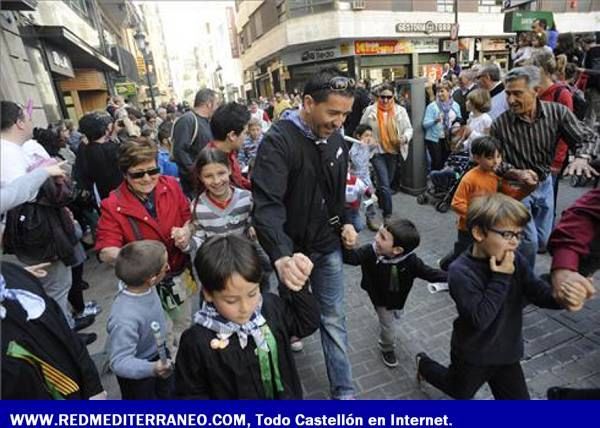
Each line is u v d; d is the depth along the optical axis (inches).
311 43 750.5
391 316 97.3
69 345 52.9
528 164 106.5
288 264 56.6
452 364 74.8
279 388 55.4
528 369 93.6
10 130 83.3
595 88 209.8
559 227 53.2
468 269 66.4
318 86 64.4
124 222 87.6
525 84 98.7
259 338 52.7
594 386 86.8
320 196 73.7
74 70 564.4
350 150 183.6
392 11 735.1
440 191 214.4
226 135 105.4
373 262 94.0
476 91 174.1
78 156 166.1
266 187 67.6
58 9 382.0
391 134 188.1
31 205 95.4
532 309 116.3
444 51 804.0
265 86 1093.8
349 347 108.8
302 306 58.0
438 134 229.5
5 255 101.3
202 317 53.0
